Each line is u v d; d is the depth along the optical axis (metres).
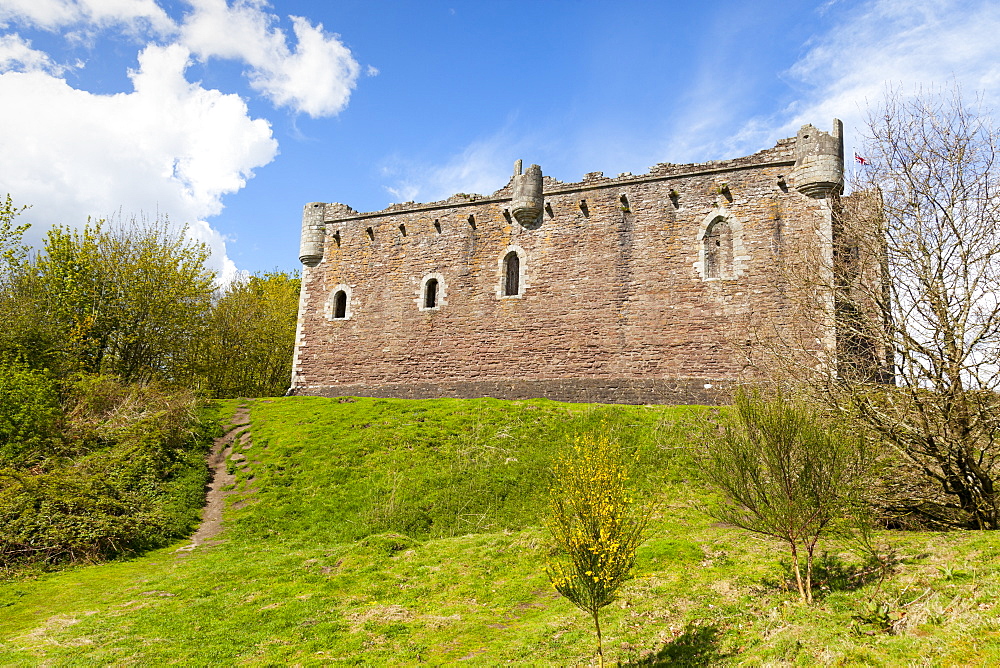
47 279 24.66
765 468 8.23
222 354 31.81
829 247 14.44
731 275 19.86
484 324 22.59
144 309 25.84
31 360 20.84
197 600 9.61
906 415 9.44
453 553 11.20
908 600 6.79
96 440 17.03
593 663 6.82
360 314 24.69
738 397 8.73
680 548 10.05
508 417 17.62
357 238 25.47
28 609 9.38
